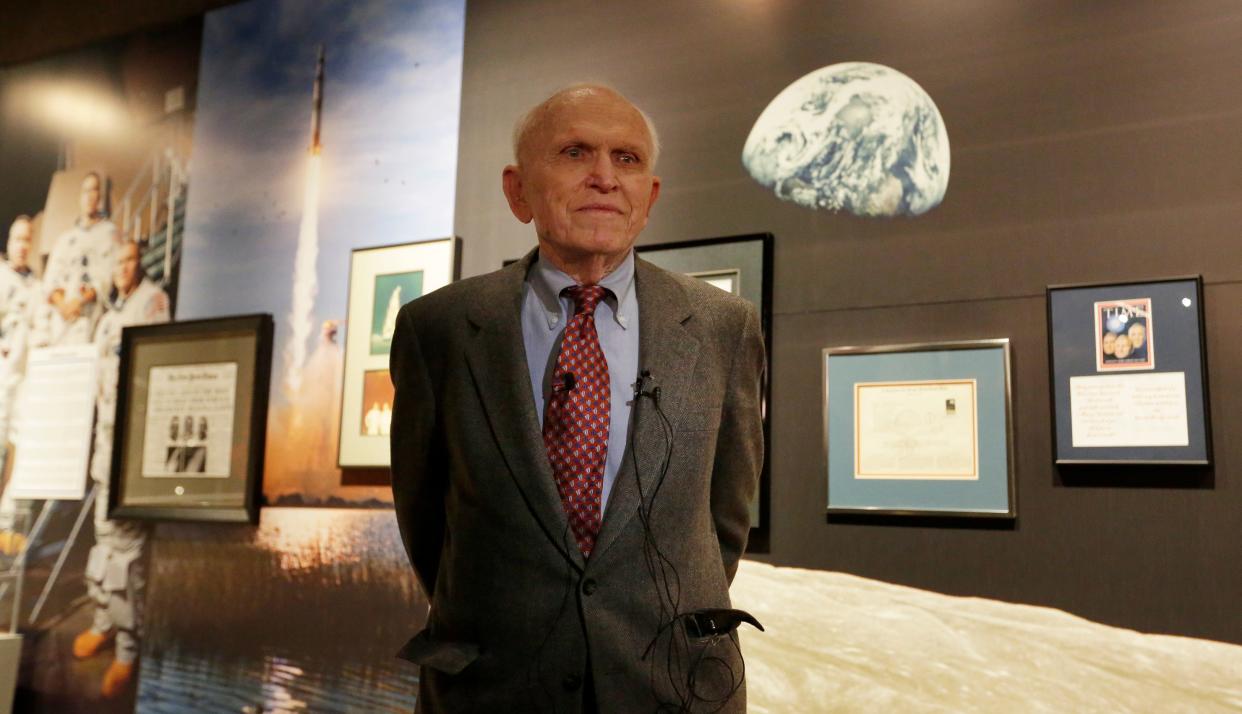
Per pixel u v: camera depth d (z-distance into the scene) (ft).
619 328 4.78
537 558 4.31
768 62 8.77
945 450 7.58
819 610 7.79
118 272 12.07
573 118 4.76
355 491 9.94
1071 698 6.91
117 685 11.04
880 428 7.82
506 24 10.07
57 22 13.19
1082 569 7.07
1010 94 7.85
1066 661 6.99
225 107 11.65
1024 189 7.69
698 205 8.85
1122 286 7.21
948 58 8.11
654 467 4.45
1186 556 6.81
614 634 4.21
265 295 10.94
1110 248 7.35
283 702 9.97
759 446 5.14
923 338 7.82
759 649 7.90
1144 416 7.00
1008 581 7.27
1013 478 7.32
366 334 10.10
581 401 4.55
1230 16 7.27
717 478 5.01
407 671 9.29
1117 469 7.09
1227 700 6.52
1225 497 6.77
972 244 7.78
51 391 12.24
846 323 8.11
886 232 8.09
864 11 8.46
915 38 8.25
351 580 9.79
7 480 12.28
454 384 4.74
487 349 4.71
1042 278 7.52
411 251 10.01
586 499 4.44
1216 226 7.07
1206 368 6.91
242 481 10.57
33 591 11.79
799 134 8.54
